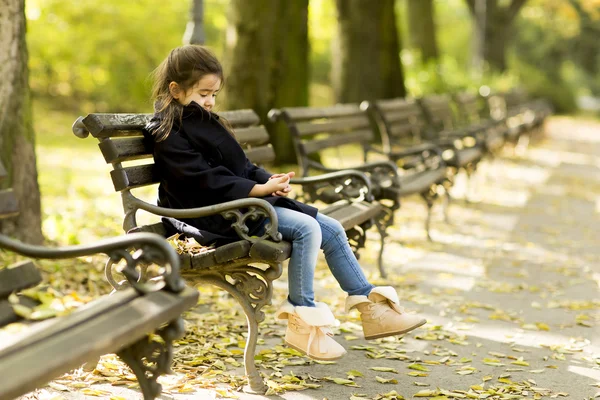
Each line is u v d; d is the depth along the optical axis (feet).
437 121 44.93
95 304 10.91
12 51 24.17
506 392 15.72
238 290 15.16
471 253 30.35
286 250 14.79
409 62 87.56
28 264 11.54
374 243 31.27
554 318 21.74
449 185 36.60
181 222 15.79
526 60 195.72
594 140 97.76
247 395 15.02
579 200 46.50
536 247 32.14
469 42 180.04
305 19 46.91
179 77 15.70
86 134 14.99
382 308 16.29
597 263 29.63
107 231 30.04
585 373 17.16
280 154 46.39
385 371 16.83
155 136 15.55
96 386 15.14
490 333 20.06
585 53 203.41
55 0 79.41
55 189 40.63
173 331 11.48
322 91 131.64
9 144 24.13
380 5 73.20
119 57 82.53
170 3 85.46
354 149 67.26
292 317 15.26
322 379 16.14
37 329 10.08
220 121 16.72
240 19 45.39
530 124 74.23
